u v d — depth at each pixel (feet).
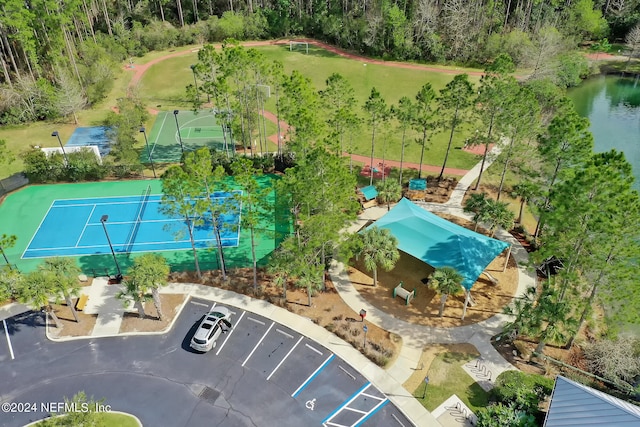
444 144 219.61
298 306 132.98
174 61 339.16
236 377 113.91
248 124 208.33
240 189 188.85
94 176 198.49
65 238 163.94
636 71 322.96
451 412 104.63
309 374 114.11
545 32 300.81
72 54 275.39
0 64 272.92
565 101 148.66
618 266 104.17
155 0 398.21
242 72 187.21
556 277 125.29
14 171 203.21
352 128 168.04
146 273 120.16
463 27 333.83
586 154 132.26
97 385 112.78
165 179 123.65
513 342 121.08
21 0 243.60
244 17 395.55
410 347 120.26
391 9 333.83
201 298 136.56
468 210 156.76
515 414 99.71
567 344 119.55
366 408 106.22
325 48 369.30
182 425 103.71
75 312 130.31
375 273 136.15
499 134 177.17
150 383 112.98
